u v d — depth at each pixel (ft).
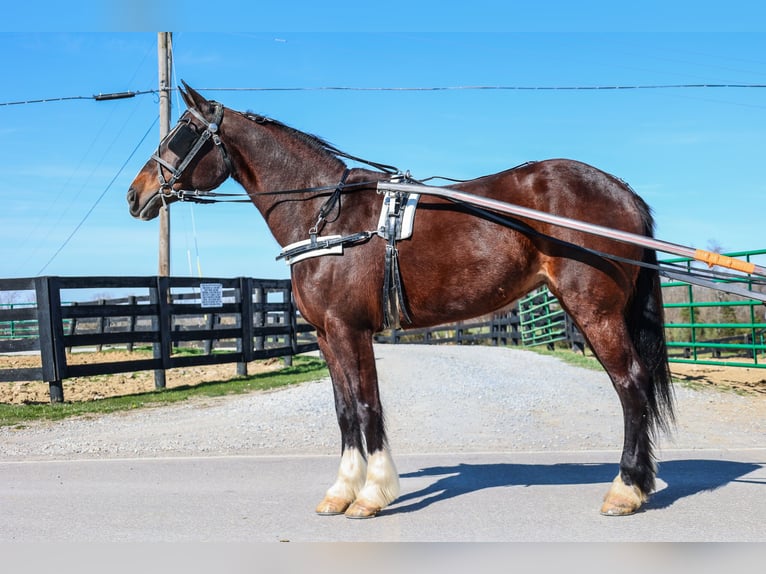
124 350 75.51
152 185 18.76
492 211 16.38
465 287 16.53
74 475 21.53
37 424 32.01
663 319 16.79
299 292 17.30
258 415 32.09
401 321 17.16
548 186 16.38
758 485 18.45
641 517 15.94
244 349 49.47
